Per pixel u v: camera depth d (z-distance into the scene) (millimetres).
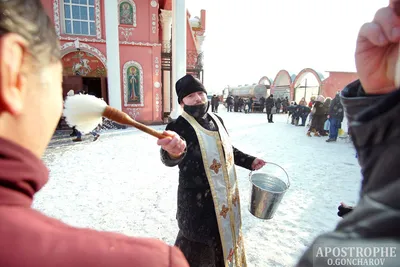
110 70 10523
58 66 381
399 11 355
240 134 9875
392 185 331
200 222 1428
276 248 2420
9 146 288
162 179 4375
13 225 265
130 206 3299
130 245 327
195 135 1475
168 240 2555
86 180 4297
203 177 1448
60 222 335
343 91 463
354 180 4453
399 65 351
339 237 377
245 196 3695
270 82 28766
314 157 6234
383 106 350
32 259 254
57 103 376
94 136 8180
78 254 280
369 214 349
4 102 289
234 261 1483
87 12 11586
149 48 12570
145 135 9328
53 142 7879
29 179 303
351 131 433
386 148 350
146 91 12750
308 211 3215
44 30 334
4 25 287
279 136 9547
